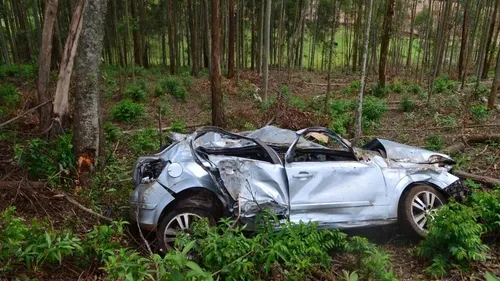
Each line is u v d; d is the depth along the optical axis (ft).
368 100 43.70
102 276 12.75
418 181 17.26
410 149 18.71
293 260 13.46
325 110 42.70
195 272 9.29
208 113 44.88
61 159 21.04
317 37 105.29
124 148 29.68
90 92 21.89
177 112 46.39
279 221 15.06
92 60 21.90
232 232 13.64
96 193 19.47
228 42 76.23
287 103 40.22
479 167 25.38
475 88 49.03
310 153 17.93
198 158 15.93
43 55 25.49
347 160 17.74
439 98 48.96
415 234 16.48
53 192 18.04
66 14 68.03
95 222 17.02
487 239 16.62
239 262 12.41
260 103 47.32
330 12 93.20
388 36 55.88
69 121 29.30
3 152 22.77
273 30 104.63
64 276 12.62
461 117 39.34
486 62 69.62
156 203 14.96
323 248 14.49
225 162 15.46
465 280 13.93
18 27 75.51
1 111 33.30
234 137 18.44
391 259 15.62
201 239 13.48
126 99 45.88
